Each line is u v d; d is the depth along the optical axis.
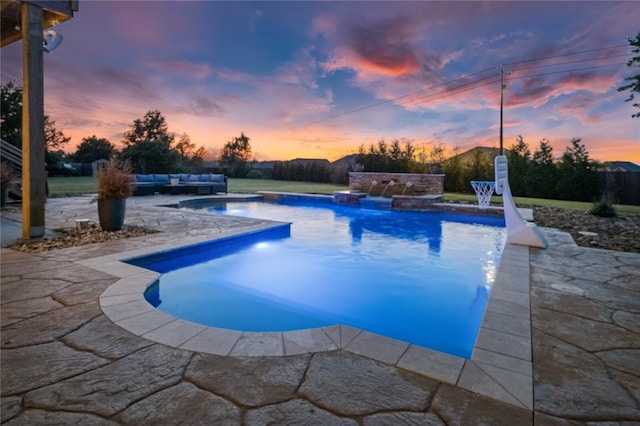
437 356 1.96
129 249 4.54
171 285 4.14
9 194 10.18
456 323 3.27
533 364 1.88
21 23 4.98
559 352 2.02
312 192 15.63
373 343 2.12
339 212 11.00
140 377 1.75
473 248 6.27
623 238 5.71
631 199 11.88
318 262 5.31
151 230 5.97
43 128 5.16
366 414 1.47
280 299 3.80
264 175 28.23
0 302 2.72
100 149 32.88
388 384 1.70
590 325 2.39
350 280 4.49
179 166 25.06
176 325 2.35
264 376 1.76
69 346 2.05
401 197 11.09
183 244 4.89
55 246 4.68
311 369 1.83
